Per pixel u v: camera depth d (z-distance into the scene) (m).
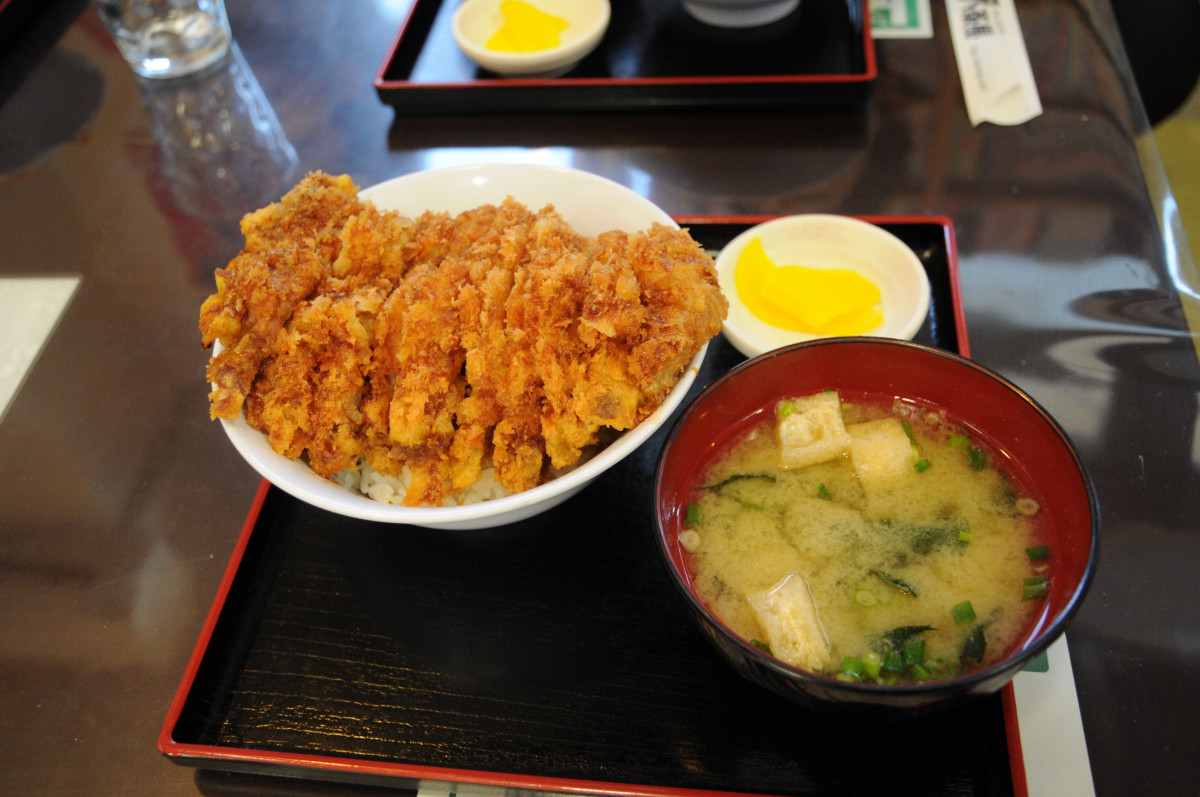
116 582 0.39
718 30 0.59
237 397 0.34
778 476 0.33
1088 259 0.46
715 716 0.32
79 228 0.55
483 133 0.57
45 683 0.37
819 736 0.32
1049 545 0.30
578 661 0.34
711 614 0.28
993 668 0.25
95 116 0.63
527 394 0.34
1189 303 0.44
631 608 0.35
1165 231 0.47
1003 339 0.43
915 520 0.31
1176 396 0.40
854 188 0.51
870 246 0.43
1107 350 0.42
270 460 0.33
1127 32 0.61
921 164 0.51
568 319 0.34
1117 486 0.37
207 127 0.61
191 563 0.40
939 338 0.42
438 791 0.32
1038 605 0.29
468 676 0.34
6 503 0.42
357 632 0.35
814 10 0.59
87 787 0.34
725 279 0.43
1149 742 0.32
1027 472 0.32
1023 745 0.32
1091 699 0.32
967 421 0.33
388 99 0.57
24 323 0.50
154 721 0.35
